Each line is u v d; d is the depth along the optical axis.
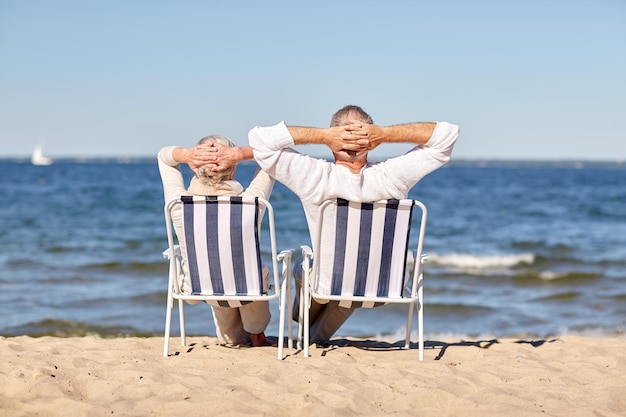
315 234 4.24
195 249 4.23
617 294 10.35
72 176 56.09
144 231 18.75
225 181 4.42
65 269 11.94
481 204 30.56
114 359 4.38
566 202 31.61
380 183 4.14
